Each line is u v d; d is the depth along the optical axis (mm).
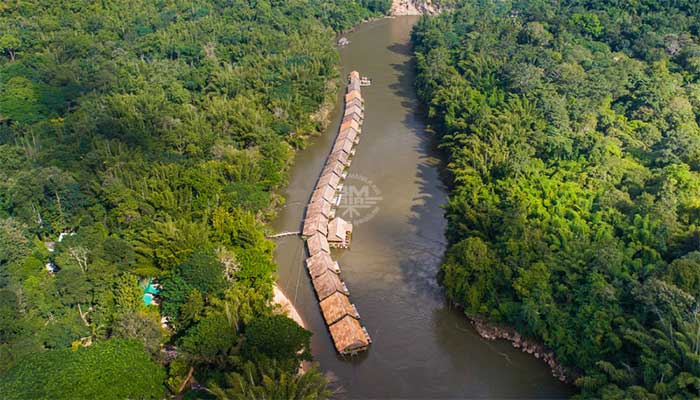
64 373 69688
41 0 194250
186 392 80250
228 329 81438
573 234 95438
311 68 170875
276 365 74062
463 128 138625
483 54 171375
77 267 90438
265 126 143625
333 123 165875
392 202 128375
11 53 168750
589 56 161375
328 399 82938
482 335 92500
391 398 83125
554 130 128875
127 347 75812
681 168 107688
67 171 114312
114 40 182125
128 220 105625
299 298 101688
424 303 100562
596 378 73438
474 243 93438
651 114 133750
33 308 84812
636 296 79062
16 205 104375
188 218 106438
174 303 89312
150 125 135500
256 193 116000
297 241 115875
